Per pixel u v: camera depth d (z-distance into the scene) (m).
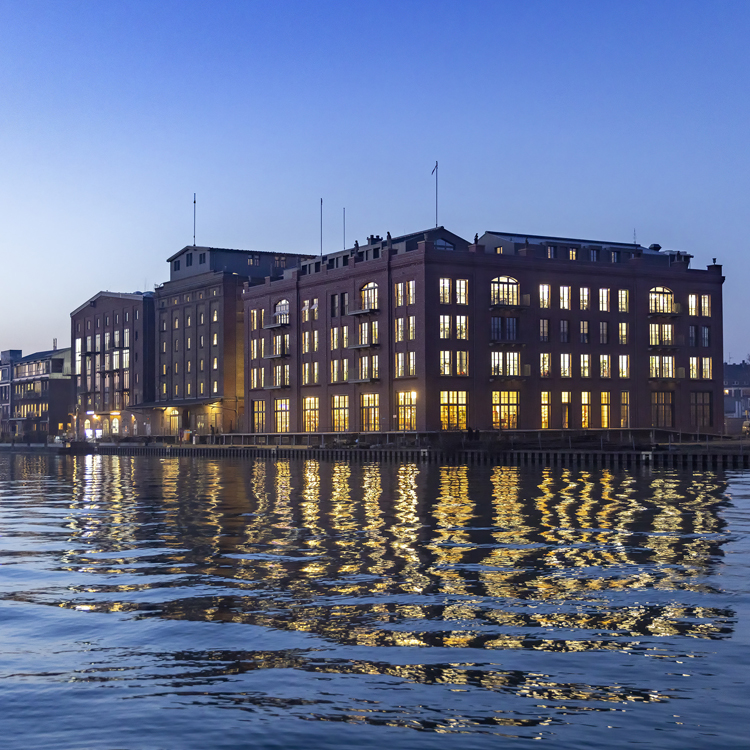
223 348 137.00
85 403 173.50
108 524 37.31
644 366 114.62
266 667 15.88
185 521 38.19
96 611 20.17
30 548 30.09
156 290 155.00
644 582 23.25
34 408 189.12
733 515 38.44
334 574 24.66
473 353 104.44
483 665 15.93
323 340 117.56
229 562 26.81
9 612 20.09
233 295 137.75
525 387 107.31
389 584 23.16
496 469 75.12
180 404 141.50
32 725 13.16
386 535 32.72
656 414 115.81
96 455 136.25
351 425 112.94
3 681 15.14
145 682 15.08
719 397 120.00
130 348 159.75
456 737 12.66
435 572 24.84
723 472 67.00
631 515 38.59
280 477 69.62
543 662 16.08
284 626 18.73
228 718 13.41
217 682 15.06
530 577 24.05
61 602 21.12
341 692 14.54
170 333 151.25
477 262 105.06
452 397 103.25
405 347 104.94
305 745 12.42
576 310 110.94
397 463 88.25
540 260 108.62
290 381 123.44
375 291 109.19
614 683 14.88
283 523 36.97
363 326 111.19
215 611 20.14
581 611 19.97
